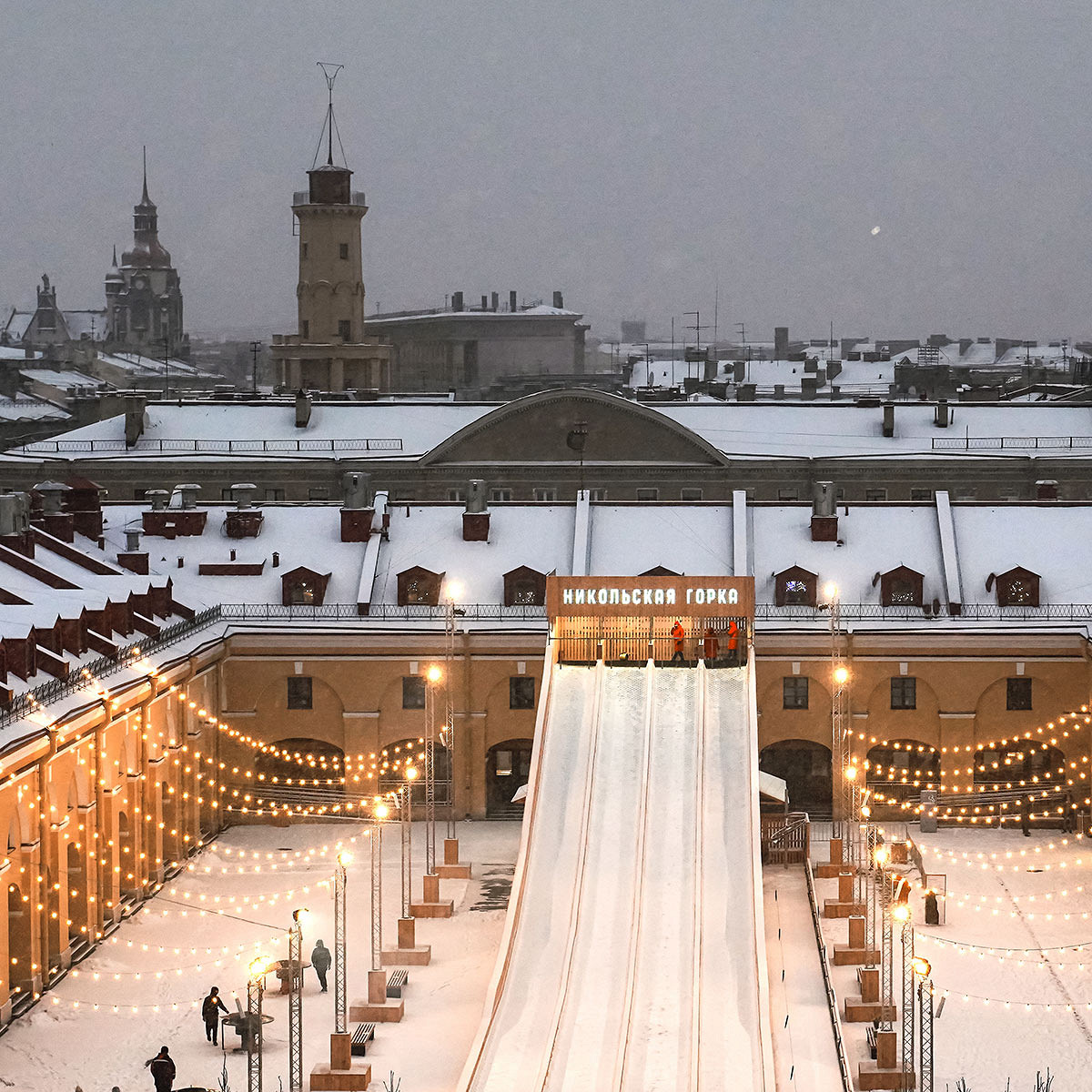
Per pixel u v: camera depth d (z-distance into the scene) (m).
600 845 78.69
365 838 98.12
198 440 147.25
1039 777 100.56
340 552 106.56
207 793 98.75
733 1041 64.75
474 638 100.19
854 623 99.81
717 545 106.38
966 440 144.38
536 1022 66.75
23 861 72.25
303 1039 69.06
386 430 149.00
